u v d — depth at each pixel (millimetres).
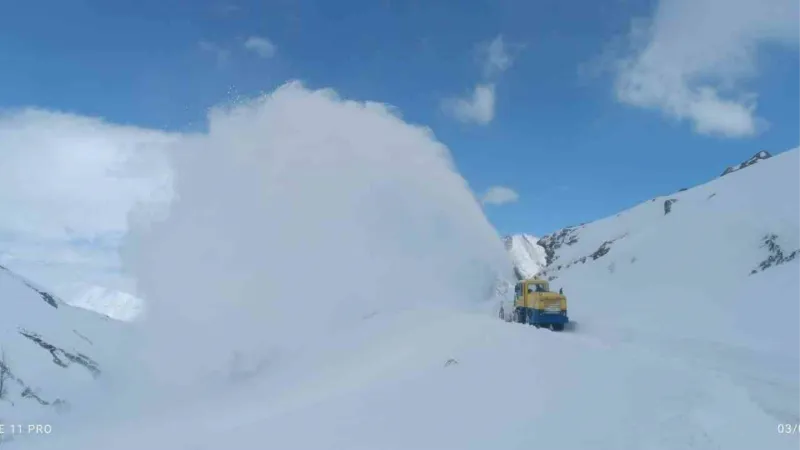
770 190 57188
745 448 8953
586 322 28469
